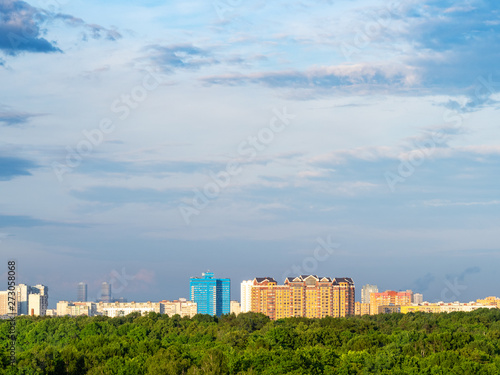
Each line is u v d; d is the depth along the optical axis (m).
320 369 169.62
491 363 174.00
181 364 172.12
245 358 175.62
